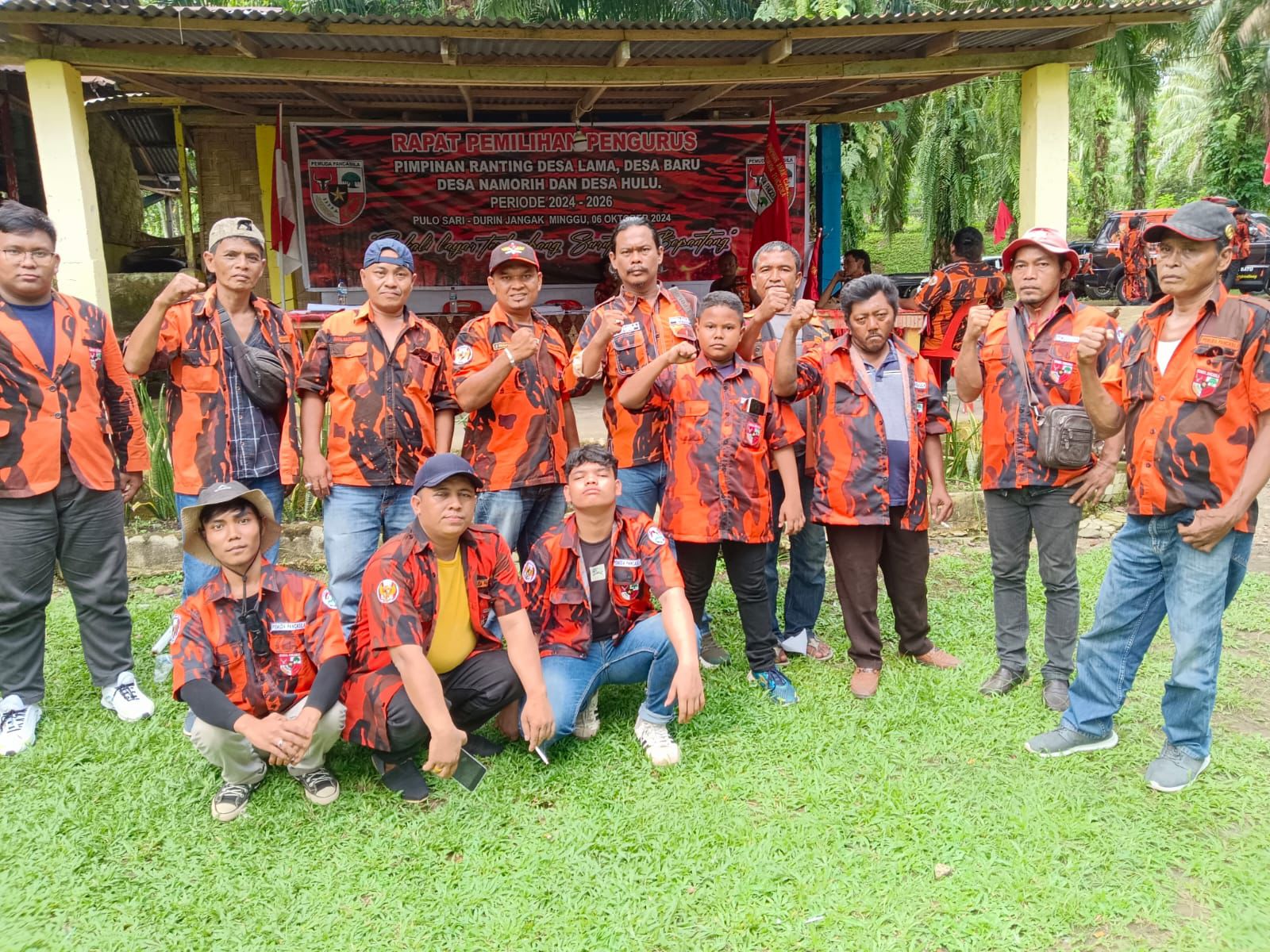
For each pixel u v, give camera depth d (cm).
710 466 351
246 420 360
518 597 312
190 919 244
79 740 336
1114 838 269
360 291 974
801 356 371
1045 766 309
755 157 1016
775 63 627
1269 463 269
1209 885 250
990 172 1390
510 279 360
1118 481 607
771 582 417
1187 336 281
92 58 553
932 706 352
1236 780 298
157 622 452
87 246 559
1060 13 586
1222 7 1936
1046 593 357
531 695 299
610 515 322
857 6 784
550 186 991
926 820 279
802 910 243
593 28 573
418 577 297
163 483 548
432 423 370
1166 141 3033
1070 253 338
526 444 366
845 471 359
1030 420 345
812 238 1099
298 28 536
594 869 258
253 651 292
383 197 963
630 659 319
